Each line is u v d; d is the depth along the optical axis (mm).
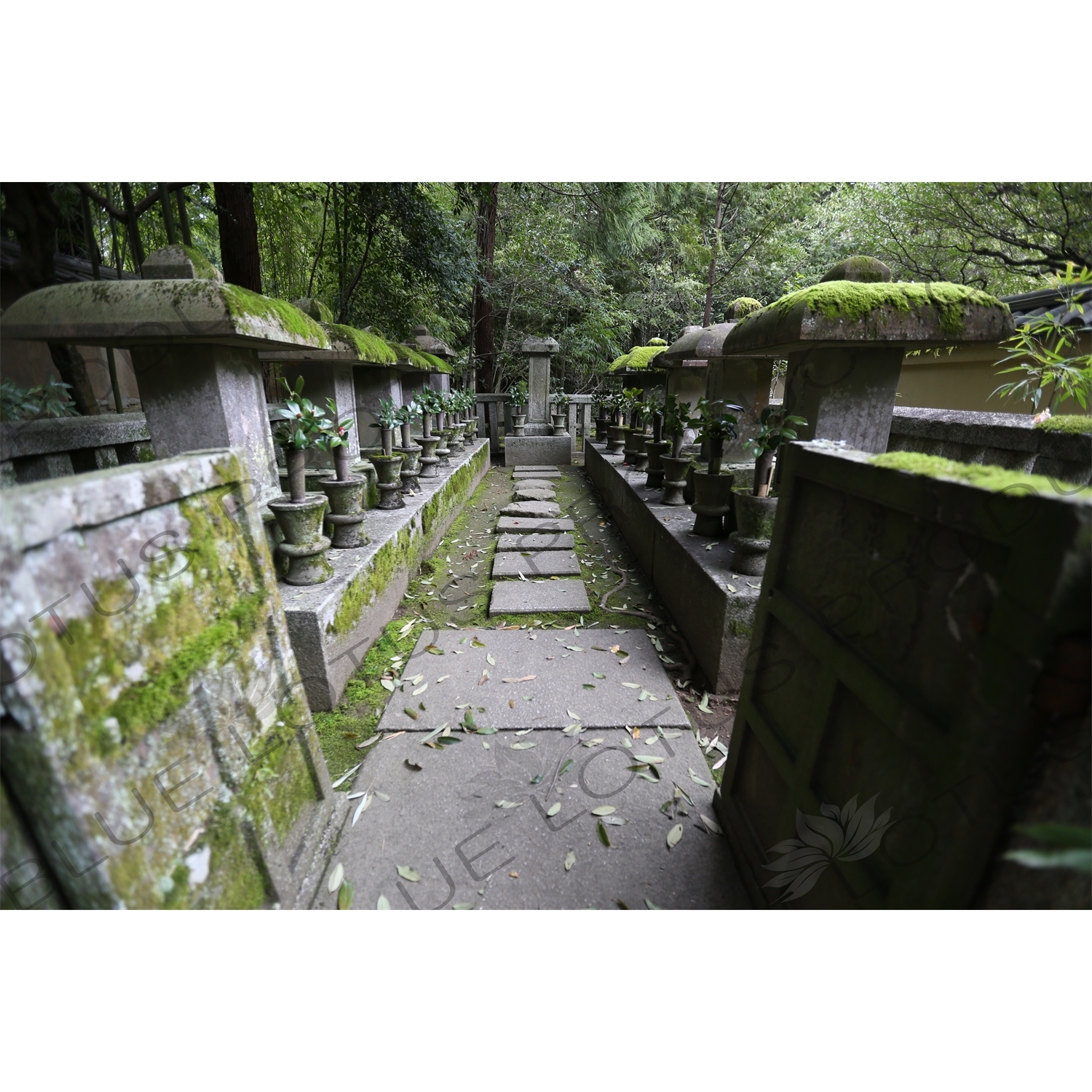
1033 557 624
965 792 714
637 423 5602
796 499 1271
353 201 4703
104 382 2668
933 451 2629
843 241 5574
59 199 2027
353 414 3432
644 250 11164
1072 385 2062
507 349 10641
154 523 888
